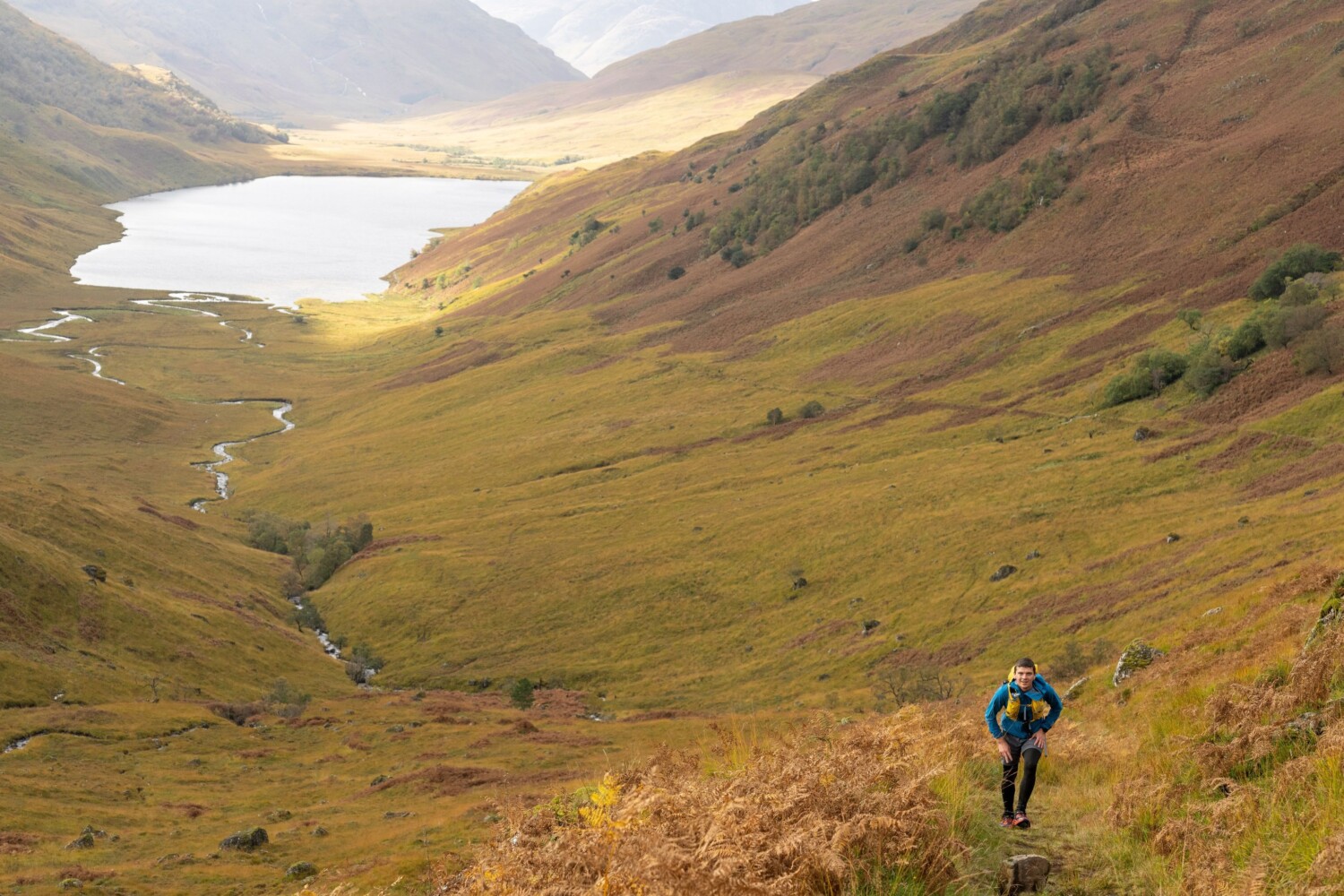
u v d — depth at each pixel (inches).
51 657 3253.0
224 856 1546.5
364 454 7170.3
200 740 2797.7
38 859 1643.7
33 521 4291.3
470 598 4284.0
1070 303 6195.9
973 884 339.9
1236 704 472.1
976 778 478.3
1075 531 3476.9
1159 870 342.6
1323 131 6451.8
